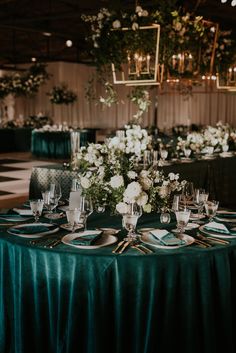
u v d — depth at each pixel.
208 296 2.58
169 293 2.53
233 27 10.82
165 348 2.56
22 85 16.36
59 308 2.59
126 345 2.58
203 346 2.62
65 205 3.68
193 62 5.93
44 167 5.79
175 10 5.43
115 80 5.67
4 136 15.12
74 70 20.50
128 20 5.37
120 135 4.75
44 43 17.47
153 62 5.48
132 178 2.95
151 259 2.49
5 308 2.85
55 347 2.67
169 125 19.03
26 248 2.64
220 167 7.19
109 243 2.66
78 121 20.98
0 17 12.13
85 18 5.52
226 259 2.63
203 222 3.15
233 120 17.66
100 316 2.53
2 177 9.49
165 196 2.98
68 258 2.54
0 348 2.88
